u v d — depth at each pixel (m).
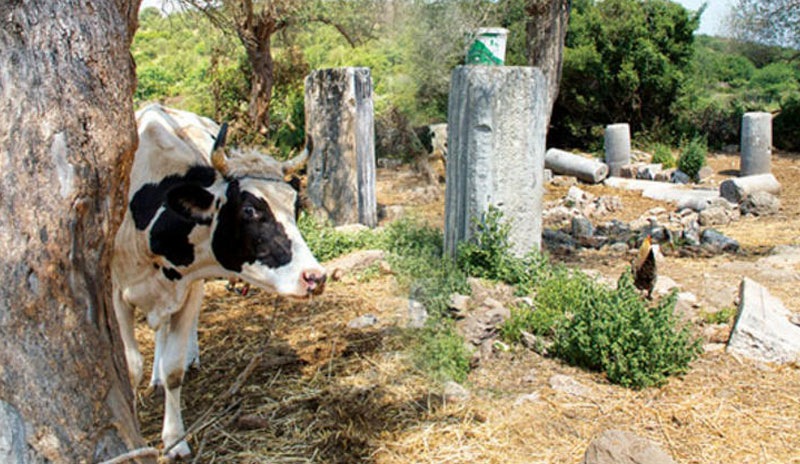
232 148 4.09
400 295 6.46
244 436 4.36
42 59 1.99
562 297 6.28
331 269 7.74
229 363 5.49
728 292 7.06
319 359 5.53
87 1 2.06
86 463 2.04
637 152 18.89
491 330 5.79
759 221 11.26
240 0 12.61
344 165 9.66
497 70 6.74
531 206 7.11
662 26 20.92
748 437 4.38
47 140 1.98
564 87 20.98
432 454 4.17
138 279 4.10
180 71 29.94
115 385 2.18
